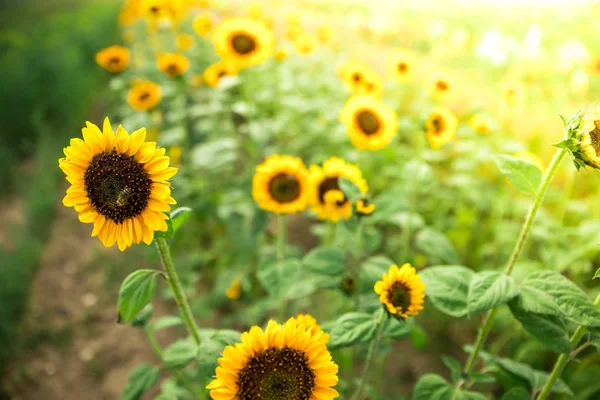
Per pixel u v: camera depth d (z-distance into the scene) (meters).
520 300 0.90
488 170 2.15
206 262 1.89
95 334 1.81
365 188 1.24
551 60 3.22
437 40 4.51
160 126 2.54
